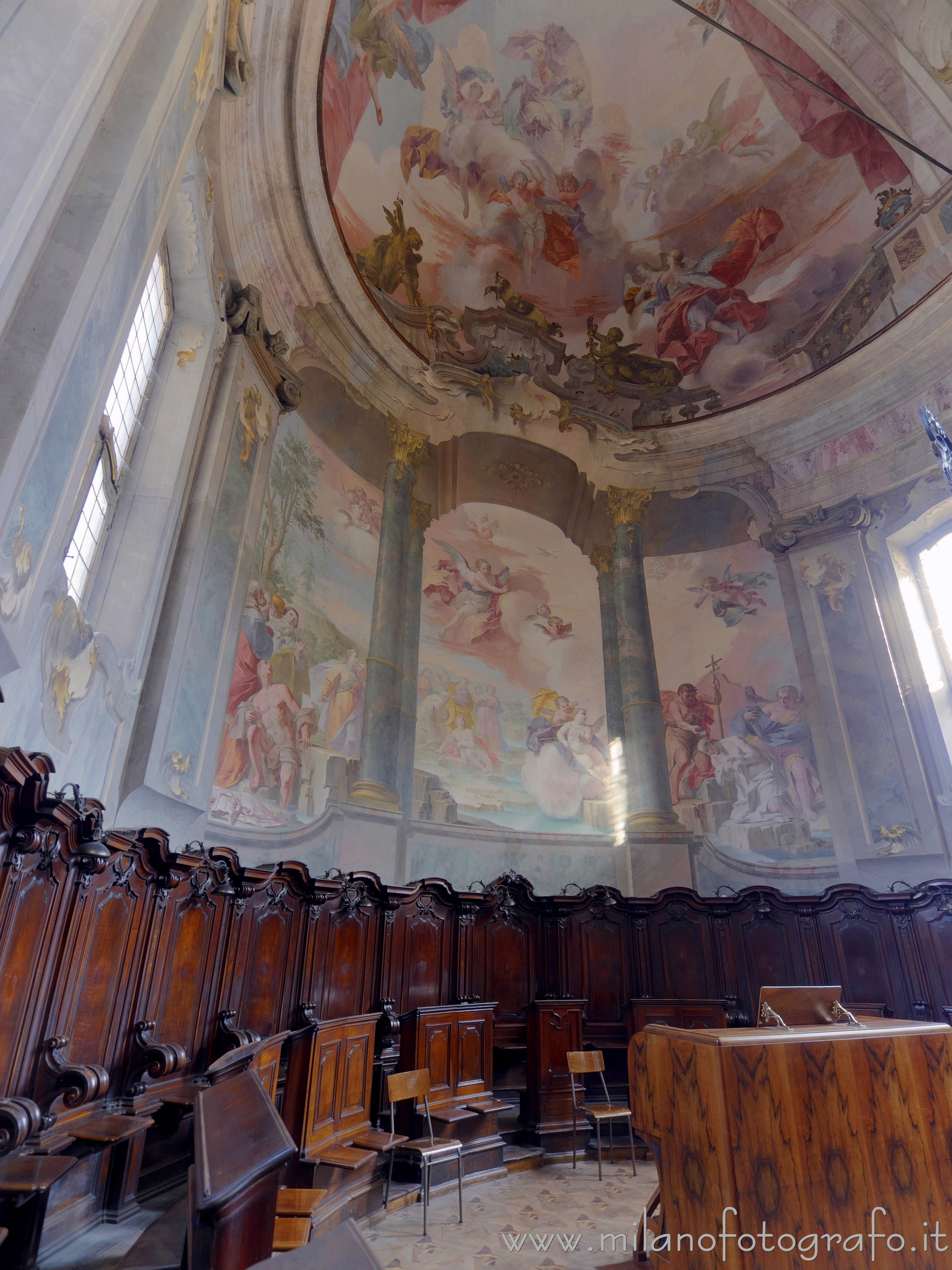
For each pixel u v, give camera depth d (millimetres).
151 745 6832
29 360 3551
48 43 3643
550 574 14469
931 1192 4137
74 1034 4594
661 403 15844
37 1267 3768
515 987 10305
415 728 11930
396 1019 8070
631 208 14930
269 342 9859
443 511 13859
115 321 4730
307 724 10008
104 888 4957
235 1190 1896
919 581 13023
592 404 15695
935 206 12586
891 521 13141
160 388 8125
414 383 13539
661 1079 4500
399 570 12414
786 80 12961
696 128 14008
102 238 4070
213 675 8172
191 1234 1826
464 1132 7523
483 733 12602
